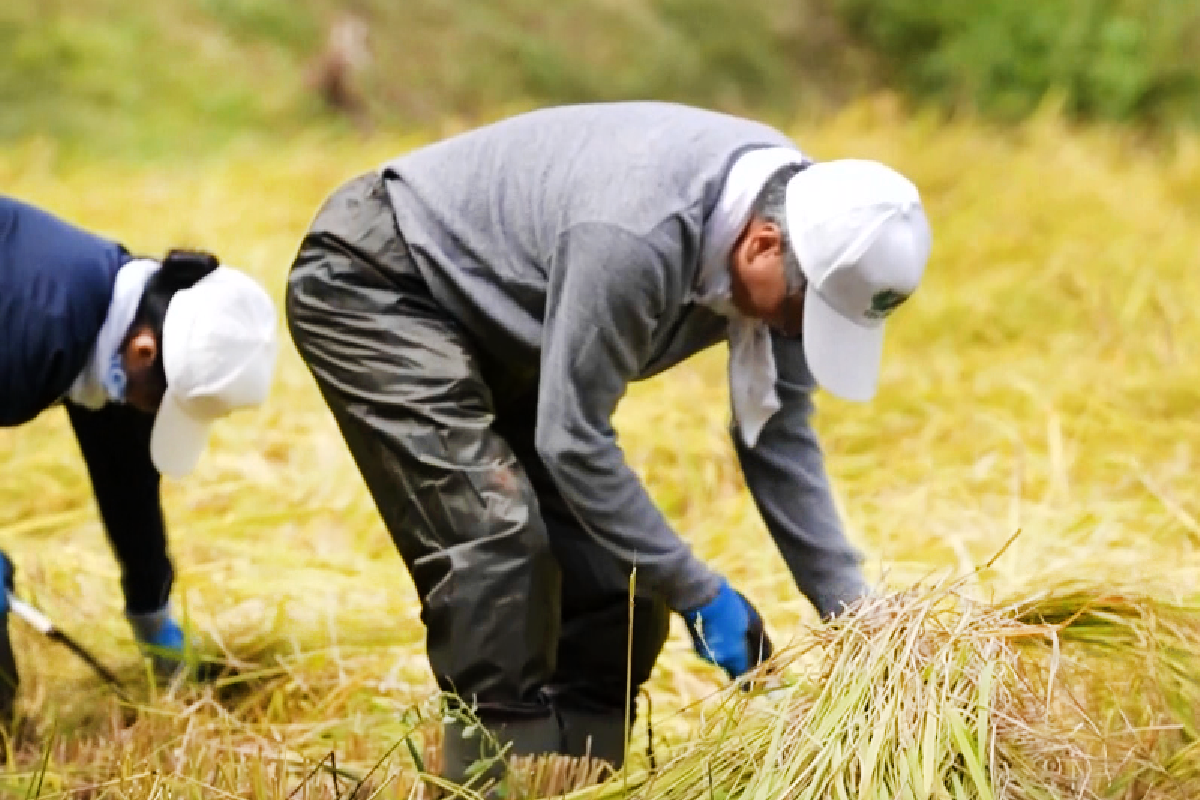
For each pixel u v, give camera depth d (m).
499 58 27.14
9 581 7.76
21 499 11.64
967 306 15.68
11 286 7.25
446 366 6.93
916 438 12.66
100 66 23.19
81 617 9.34
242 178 20.62
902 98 30.02
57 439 12.66
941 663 6.02
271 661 8.86
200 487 11.70
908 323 15.43
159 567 8.66
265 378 7.69
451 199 6.96
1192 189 21.38
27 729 8.11
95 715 8.33
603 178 6.50
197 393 7.48
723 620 6.81
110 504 8.39
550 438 6.52
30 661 8.77
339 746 7.96
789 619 9.29
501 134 7.04
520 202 6.80
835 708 5.99
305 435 12.69
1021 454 11.42
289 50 25.31
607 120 6.80
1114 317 15.40
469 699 6.83
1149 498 10.94
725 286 6.57
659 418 12.88
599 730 7.62
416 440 6.87
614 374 6.48
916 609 6.21
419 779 6.83
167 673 8.73
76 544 10.73
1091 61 28.41
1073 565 8.88
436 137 23.77
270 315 7.77
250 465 11.95
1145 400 13.25
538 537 6.78
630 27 29.14
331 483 11.64
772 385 6.90
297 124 23.83
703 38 29.98
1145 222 18.95
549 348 6.50
